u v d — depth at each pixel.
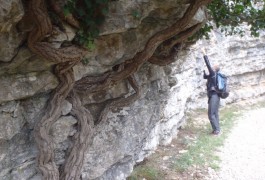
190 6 4.33
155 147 8.60
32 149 4.28
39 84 4.04
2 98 3.71
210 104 10.96
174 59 6.15
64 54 3.77
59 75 4.16
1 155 3.89
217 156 9.13
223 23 7.13
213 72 11.05
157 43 4.79
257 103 16.59
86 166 5.36
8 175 4.05
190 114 13.24
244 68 16.97
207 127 11.79
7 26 3.07
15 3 2.91
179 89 9.98
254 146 10.19
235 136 11.09
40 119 4.15
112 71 5.09
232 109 15.16
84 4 3.83
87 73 4.77
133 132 6.51
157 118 7.76
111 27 4.12
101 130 5.57
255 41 16.94
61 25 3.68
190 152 9.07
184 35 5.41
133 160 7.07
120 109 5.93
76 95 4.67
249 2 6.78
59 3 3.56
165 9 4.56
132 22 4.17
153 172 7.51
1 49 3.34
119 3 3.98
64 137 4.56
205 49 14.09
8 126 3.87
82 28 3.92
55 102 4.21
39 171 4.18
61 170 4.61
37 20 3.31
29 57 3.74
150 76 6.73
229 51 16.00
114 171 6.31
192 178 7.66
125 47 4.92
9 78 3.75
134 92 6.10
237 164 8.77
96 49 4.61
